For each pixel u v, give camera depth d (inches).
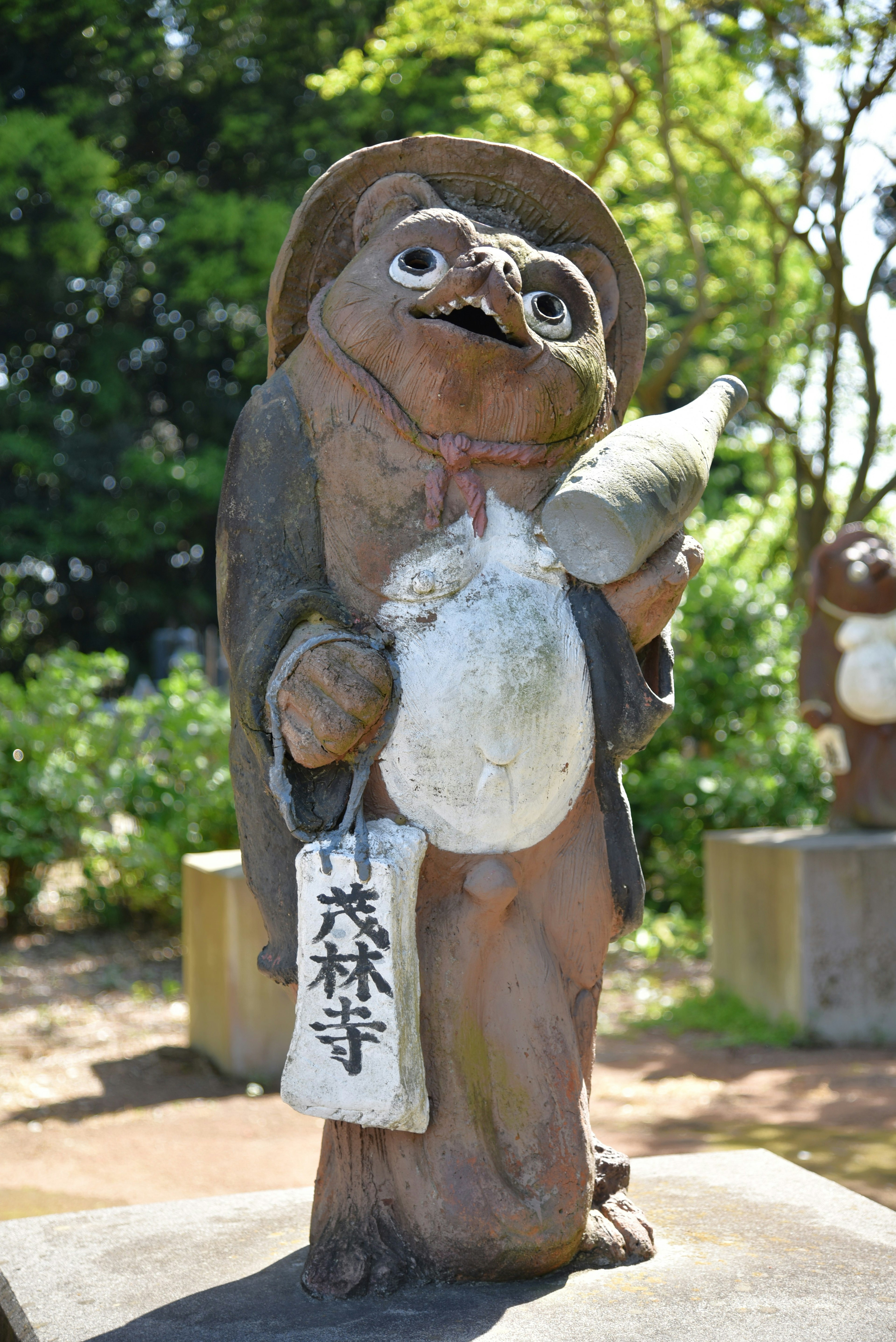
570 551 96.7
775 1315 89.3
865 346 464.4
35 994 289.3
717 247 520.1
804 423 541.3
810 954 250.1
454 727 93.9
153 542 672.4
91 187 614.5
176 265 666.2
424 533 96.1
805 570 478.3
